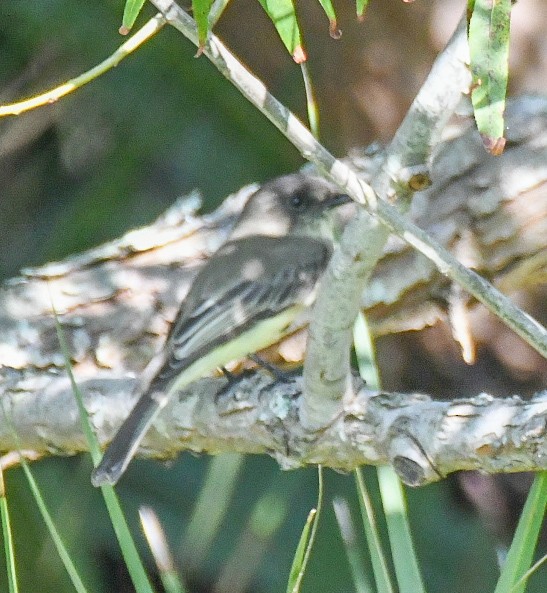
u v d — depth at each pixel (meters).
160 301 10.02
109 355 9.95
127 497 11.86
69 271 10.15
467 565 11.58
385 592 6.30
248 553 10.90
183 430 8.16
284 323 9.66
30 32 12.10
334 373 6.84
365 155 10.57
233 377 8.41
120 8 11.70
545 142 9.84
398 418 7.01
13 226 13.36
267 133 12.13
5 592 10.36
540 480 6.23
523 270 10.11
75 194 13.15
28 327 9.88
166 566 6.45
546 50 11.69
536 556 11.95
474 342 12.57
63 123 13.20
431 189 9.90
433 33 11.40
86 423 6.76
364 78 11.77
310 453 7.50
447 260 5.87
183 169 12.70
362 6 5.37
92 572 10.93
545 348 5.95
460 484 12.84
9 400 8.93
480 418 6.67
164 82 12.03
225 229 10.44
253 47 12.09
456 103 5.75
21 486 10.70
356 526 11.33
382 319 9.96
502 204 9.80
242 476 11.59
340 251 6.15
